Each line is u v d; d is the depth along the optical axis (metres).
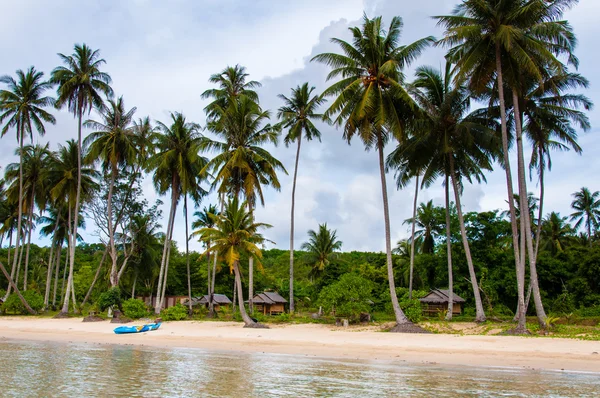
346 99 26.86
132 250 49.78
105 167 43.84
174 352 22.06
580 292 39.59
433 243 49.16
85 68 41.38
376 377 15.27
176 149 41.69
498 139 28.47
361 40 27.12
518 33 23.22
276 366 17.72
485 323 29.11
